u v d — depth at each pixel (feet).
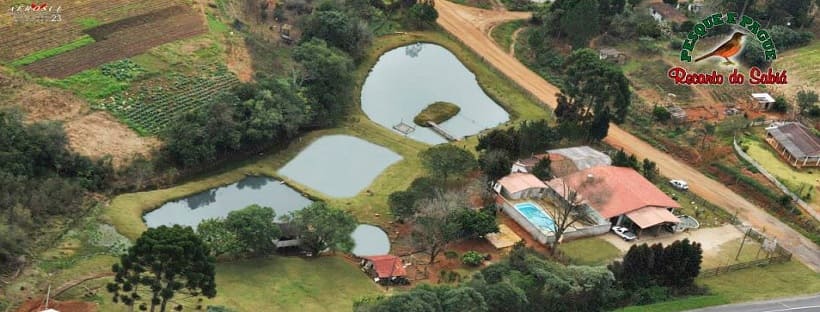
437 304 266.98
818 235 375.86
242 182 386.11
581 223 365.81
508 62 528.63
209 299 279.90
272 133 404.98
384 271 318.65
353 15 516.32
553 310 293.43
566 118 439.22
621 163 404.77
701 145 437.99
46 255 302.45
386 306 259.39
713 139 442.91
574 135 426.10
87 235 320.29
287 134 417.08
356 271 325.01
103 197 350.84
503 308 279.69
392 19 563.48
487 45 546.26
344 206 370.73
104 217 333.21
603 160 406.62
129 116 398.21
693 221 378.73
